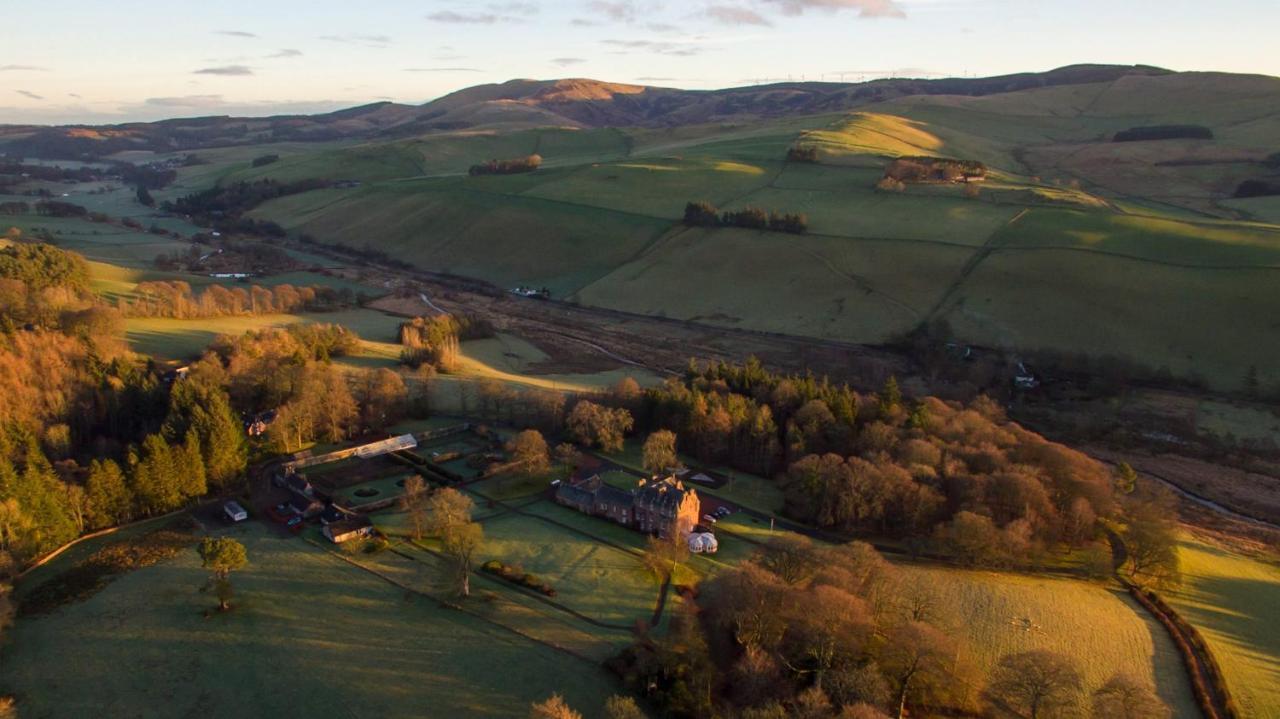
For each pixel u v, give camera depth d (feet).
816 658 301.02
